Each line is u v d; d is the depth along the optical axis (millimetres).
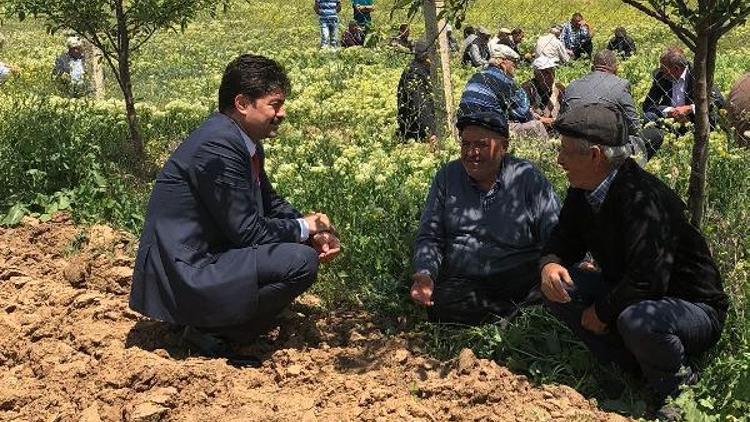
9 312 4863
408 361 4371
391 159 6879
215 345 4449
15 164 6816
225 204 4281
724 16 4074
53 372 4184
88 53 12328
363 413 3846
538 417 3801
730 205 5344
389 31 4754
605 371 4227
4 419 3932
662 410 3859
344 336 4781
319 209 5871
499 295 4730
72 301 4941
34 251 5828
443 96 7895
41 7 7777
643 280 3752
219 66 16219
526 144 7137
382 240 5398
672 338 3775
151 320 4707
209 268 4289
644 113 8234
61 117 8203
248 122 4363
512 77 7492
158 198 4348
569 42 17547
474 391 3945
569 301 4020
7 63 15617
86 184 6645
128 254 5809
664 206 3797
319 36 21156
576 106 3861
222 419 3828
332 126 9711
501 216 4648
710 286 3916
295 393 4094
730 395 3879
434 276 4637
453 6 4609
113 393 3971
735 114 6973
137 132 8141
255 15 24719
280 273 4273
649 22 21562
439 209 4777
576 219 4059
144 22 8047
